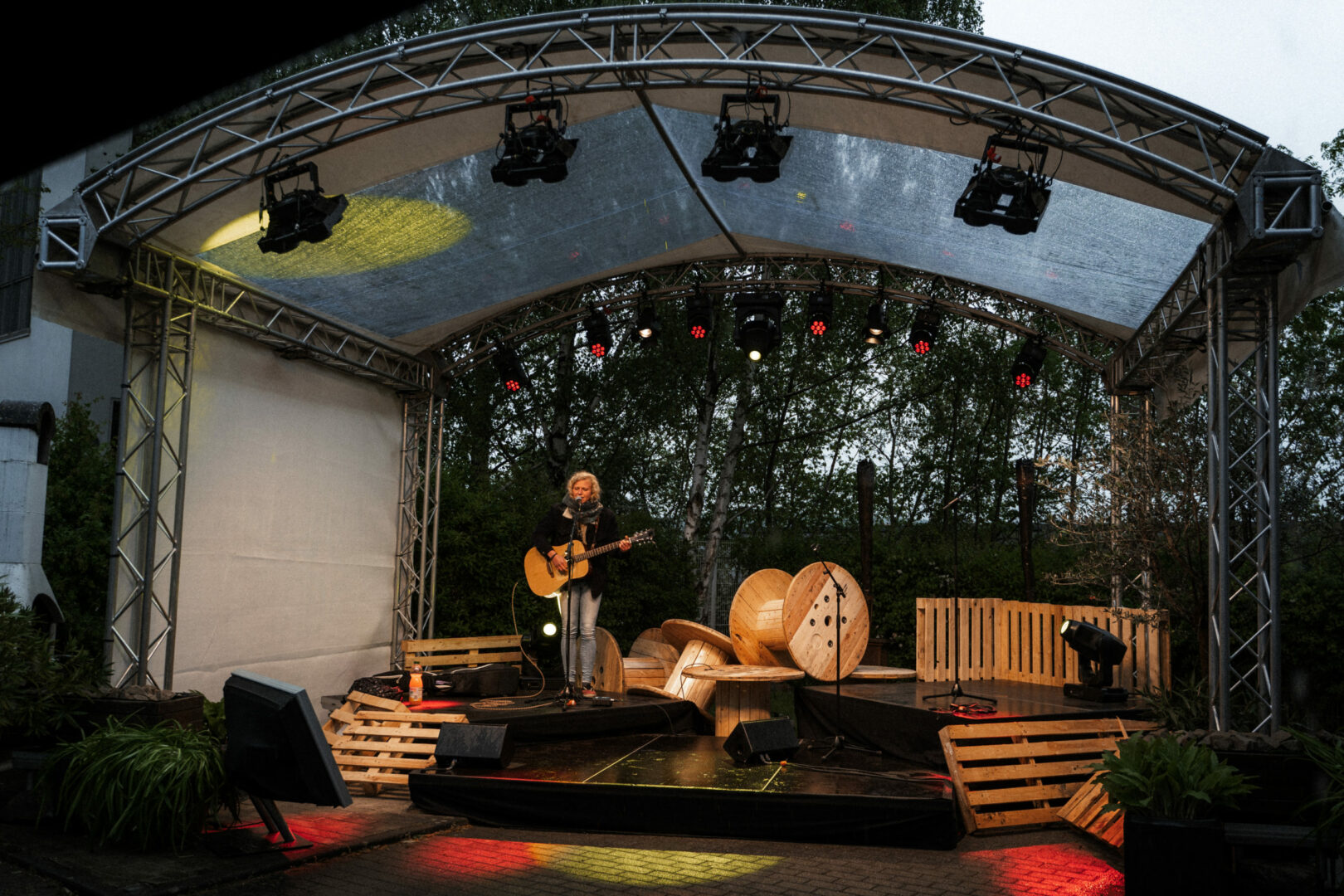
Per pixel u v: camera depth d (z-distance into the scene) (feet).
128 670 22.82
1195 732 17.38
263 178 22.21
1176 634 27.84
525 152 21.25
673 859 16.79
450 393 50.88
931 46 20.79
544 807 18.78
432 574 34.53
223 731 19.65
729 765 20.63
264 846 16.39
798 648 26.32
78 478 33.99
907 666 39.09
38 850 15.61
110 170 20.89
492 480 46.32
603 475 51.65
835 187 27.78
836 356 52.47
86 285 22.21
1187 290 24.77
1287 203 18.12
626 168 26.81
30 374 45.57
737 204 29.37
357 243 26.35
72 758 16.58
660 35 21.43
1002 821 18.76
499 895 14.69
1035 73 20.56
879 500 56.08
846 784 18.65
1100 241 26.27
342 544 31.50
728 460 49.73
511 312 34.30
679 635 29.81
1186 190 19.80
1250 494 23.41
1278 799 15.67
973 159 25.04
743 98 21.70
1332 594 28.35
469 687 26.21
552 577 25.14
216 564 25.88
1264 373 21.17
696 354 48.91
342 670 31.37
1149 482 24.79
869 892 15.11
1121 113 20.68
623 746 23.25
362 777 21.08
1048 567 38.52
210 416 25.85
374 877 15.43
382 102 20.47
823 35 21.25
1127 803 14.89
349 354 31.35
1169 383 28.78
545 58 21.93
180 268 24.22
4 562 22.07
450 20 41.24
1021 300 32.71
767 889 15.14
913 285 38.11
